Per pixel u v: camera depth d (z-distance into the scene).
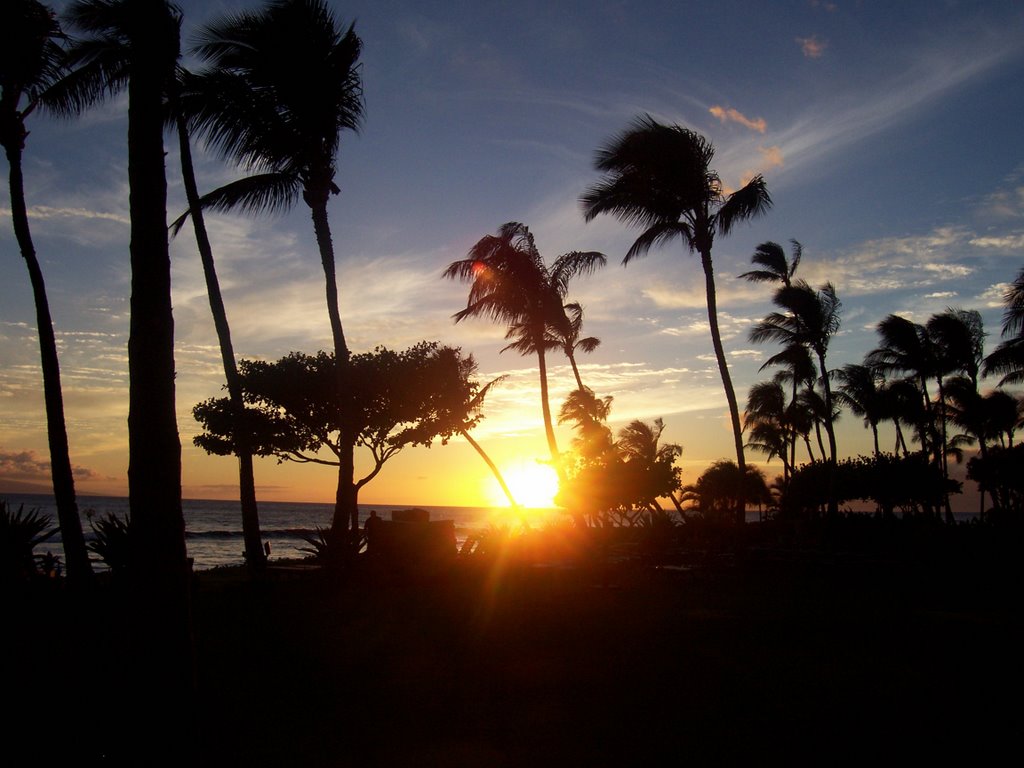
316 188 17.41
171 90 16.50
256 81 17.25
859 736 6.03
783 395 49.19
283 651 9.00
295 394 21.75
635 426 35.78
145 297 5.06
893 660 8.51
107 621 8.95
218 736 6.15
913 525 24.52
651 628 10.34
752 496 48.97
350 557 15.94
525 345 28.69
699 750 5.76
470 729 6.30
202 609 11.79
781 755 5.65
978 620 10.88
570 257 26.33
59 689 6.63
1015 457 32.69
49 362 13.86
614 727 6.31
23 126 14.41
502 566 16.03
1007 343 29.42
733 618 10.99
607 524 24.94
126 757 4.67
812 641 9.53
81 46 15.53
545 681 7.71
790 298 33.97
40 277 14.14
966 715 6.54
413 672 8.09
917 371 41.19
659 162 20.39
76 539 13.38
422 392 22.47
